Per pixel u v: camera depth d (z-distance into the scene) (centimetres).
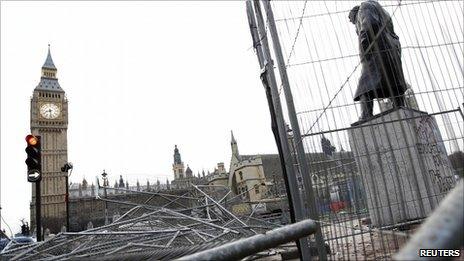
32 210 8781
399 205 458
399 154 489
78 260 373
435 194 479
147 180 8612
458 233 90
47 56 11112
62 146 9906
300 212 348
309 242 353
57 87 10625
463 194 100
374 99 486
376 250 351
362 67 489
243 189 7006
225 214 755
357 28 556
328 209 367
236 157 7700
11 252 492
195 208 768
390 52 473
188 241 516
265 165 7119
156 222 719
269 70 383
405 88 485
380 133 473
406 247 92
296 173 364
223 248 205
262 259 486
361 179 463
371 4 532
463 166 269
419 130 500
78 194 9162
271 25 369
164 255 342
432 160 504
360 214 429
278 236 233
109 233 480
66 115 10344
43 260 401
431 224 94
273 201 1252
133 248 462
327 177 371
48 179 9262
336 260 330
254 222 829
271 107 401
